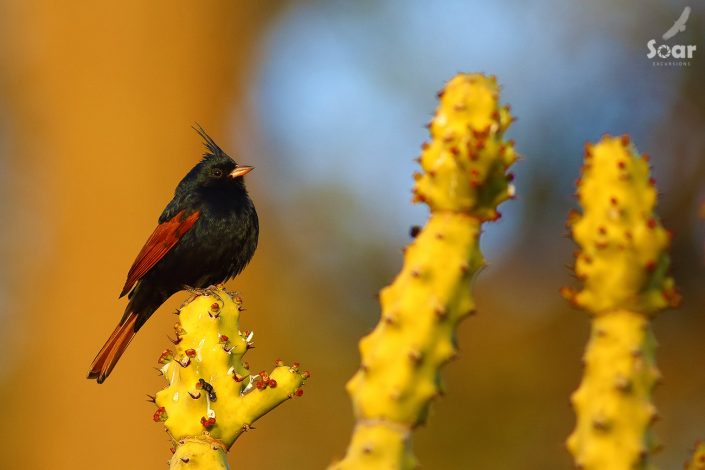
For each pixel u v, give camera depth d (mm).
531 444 17281
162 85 17938
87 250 17031
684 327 17516
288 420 17469
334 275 18969
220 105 18656
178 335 4758
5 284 17516
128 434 15859
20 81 18016
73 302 16938
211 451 4625
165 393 4711
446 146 3840
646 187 3758
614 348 3697
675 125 18828
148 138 17625
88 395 16281
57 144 17625
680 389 17297
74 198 17297
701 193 18250
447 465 17109
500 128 3855
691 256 17906
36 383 16766
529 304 18406
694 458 4145
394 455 3744
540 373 17844
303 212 19453
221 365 4711
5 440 16688
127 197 17281
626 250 3689
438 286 3797
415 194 3926
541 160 19188
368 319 18578
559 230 18781
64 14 17875
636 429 3646
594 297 3744
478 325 18203
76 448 16172
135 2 17906
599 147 3803
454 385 17688
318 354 18250
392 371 3770
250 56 19172
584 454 3668
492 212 3863
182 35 18172
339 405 17781
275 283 18828
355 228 19281
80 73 17781
